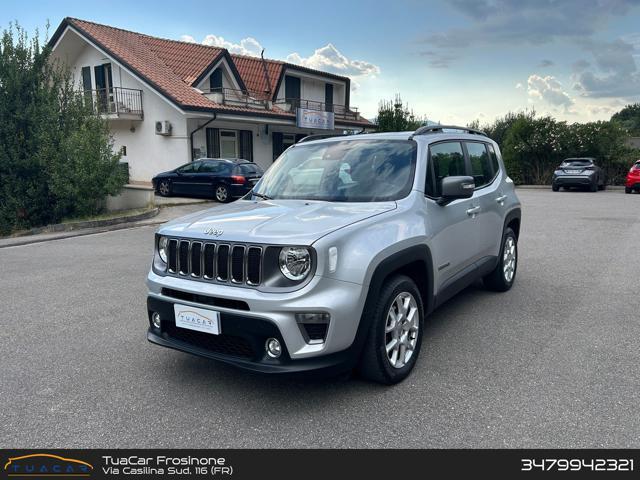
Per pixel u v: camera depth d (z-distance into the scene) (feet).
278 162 16.16
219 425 10.25
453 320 16.33
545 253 27.22
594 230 35.27
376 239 10.96
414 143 14.15
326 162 14.70
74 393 11.71
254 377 12.41
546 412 10.43
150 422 10.39
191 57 80.48
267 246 10.11
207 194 55.72
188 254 11.21
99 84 78.02
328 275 10.00
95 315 17.58
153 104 71.31
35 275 23.99
